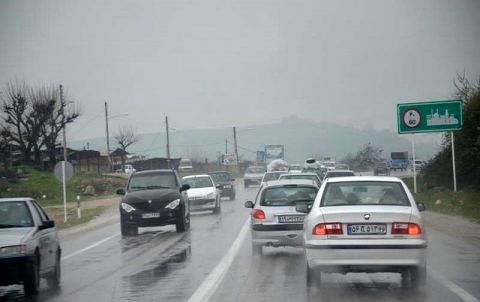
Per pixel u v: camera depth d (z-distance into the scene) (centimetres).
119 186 8069
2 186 6775
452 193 4081
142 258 2167
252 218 2078
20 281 1462
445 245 2267
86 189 7525
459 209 3478
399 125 4512
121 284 1638
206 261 2005
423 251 1336
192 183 4356
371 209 1356
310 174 3594
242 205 5100
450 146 4684
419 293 1373
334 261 1336
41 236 1569
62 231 3522
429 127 4431
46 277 1656
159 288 1545
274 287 1498
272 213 2027
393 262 1320
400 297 1341
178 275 1741
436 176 4803
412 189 5031
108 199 6869
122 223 3005
